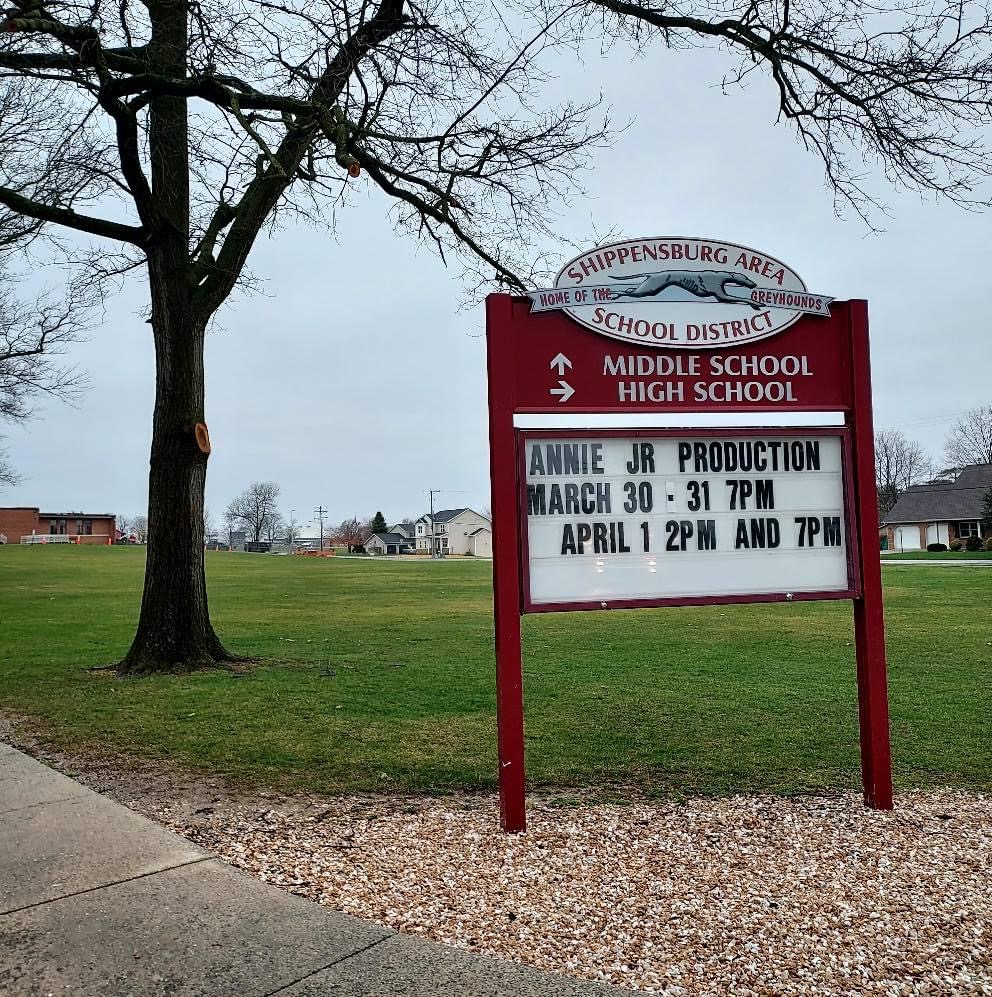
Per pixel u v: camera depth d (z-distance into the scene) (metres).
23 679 10.00
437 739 7.19
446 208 11.50
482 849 4.64
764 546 5.64
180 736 7.22
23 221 12.71
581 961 3.37
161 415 10.42
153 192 10.35
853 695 9.12
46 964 3.29
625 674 10.55
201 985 3.13
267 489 135.25
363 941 3.49
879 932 3.65
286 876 4.23
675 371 5.59
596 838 4.83
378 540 128.38
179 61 9.60
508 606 5.10
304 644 13.60
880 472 101.69
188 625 10.58
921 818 5.21
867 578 5.62
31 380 22.94
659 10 10.38
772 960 3.40
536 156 10.94
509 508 5.20
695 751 6.82
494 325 5.29
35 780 5.92
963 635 14.09
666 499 5.53
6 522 91.75
